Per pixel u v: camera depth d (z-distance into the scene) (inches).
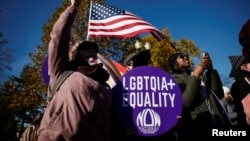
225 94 197.3
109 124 84.0
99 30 183.5
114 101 89.7
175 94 89.5
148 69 91.0
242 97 106.0
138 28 182.9
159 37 189.3
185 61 121.6
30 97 731.4
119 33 183.2
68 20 87.4
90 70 88.4
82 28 727.1
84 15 727.7
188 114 108.4
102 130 81.1
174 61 123.5
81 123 76.4
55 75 86.4
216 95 115.3
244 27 113.0
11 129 1439.5
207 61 108.3
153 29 185.6
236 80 109.8
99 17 186.2
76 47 97.6
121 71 154.6
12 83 1012.5
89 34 182.5
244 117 104.3
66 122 76.0
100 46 717.3
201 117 107.3
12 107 799.1
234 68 112.7
